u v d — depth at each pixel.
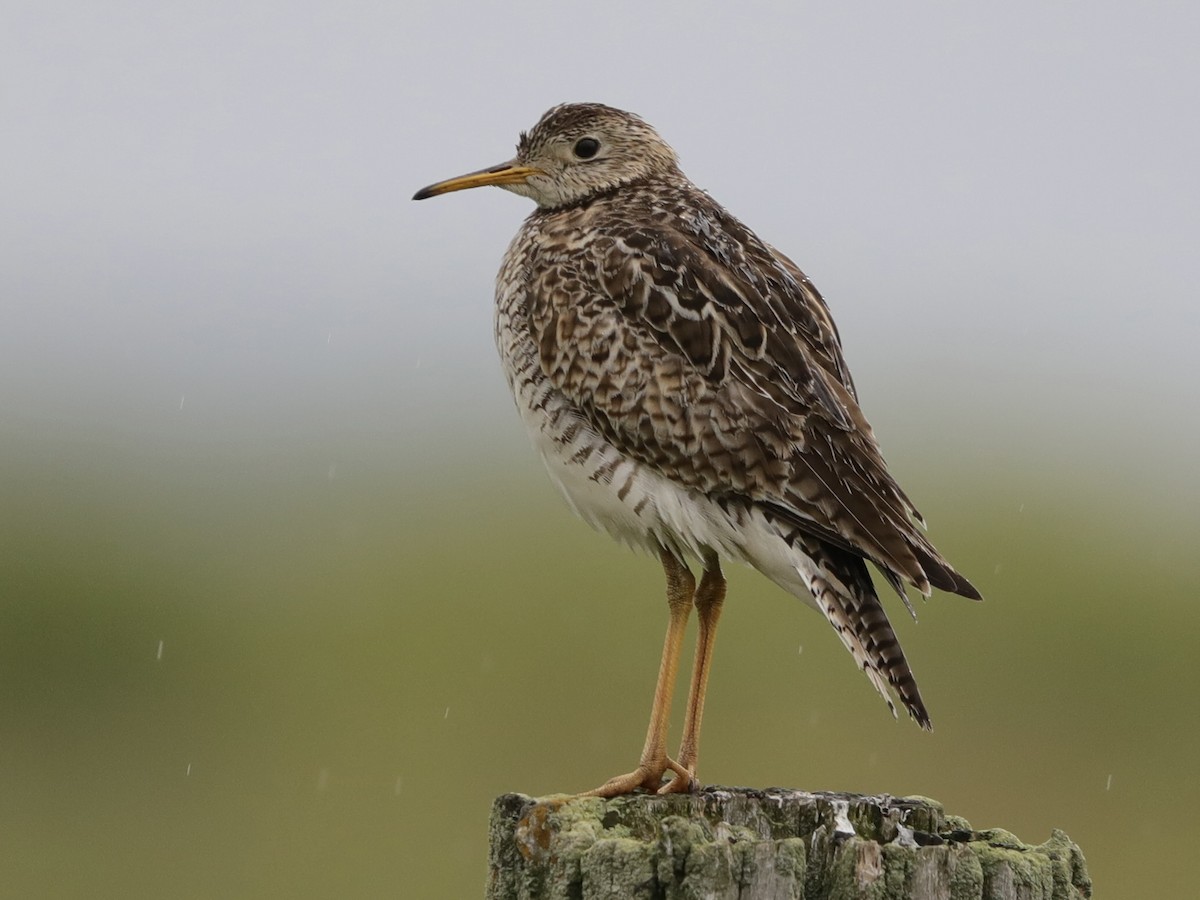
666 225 9.31
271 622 18.95
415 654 17.69
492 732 16.44
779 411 8.73
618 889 6.59
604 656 17.28
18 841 15.55
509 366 9.49
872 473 8.66
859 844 6.73
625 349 8.98
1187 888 14.87
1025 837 15.41
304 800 15.95
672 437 8.85
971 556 18.94
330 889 14.69
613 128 10.11
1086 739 16.52
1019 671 17.25
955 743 16.33
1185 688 17.19
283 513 22.97
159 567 20.33
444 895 14.58
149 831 15.70
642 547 9.37
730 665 16.56
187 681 18.08
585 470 9.21
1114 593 18.20
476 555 19.91
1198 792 16.06
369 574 19.98
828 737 15.95
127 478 24.92
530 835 7.16
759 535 8.80
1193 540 20.12
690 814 7.20
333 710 17.19
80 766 16.98
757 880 6.52
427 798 15.79
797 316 9.08
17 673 18.28
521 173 10.17
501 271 9.73
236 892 14.69
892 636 8.45
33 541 20.39
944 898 6.70
